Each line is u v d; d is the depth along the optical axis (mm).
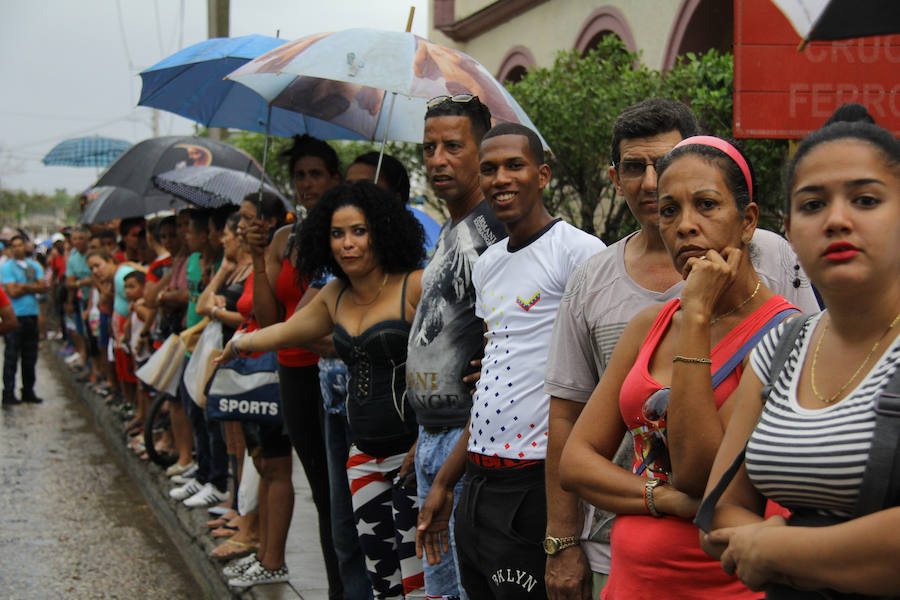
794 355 1650
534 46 11422
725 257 1870
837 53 3822
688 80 5980
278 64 3541
